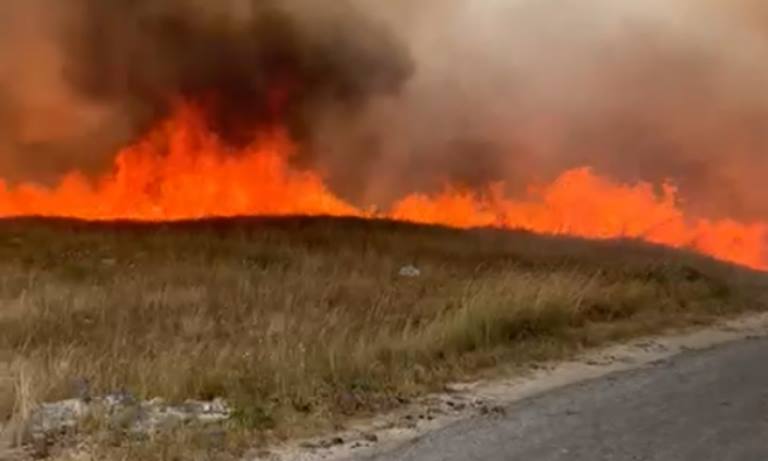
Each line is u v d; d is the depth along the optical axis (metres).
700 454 6.16
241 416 7.11
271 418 7.16
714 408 7.70
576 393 8.45
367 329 11.30
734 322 13.59
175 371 8.49
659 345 11.39
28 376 7.96
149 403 7.68
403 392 8.38
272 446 6.51
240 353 9.65
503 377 9.29
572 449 6.34
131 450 6.21
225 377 8.49
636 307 14.24
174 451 6.23
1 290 15.92
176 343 11.09
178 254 21.78
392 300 15.62
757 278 20.31
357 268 20.30
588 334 11.81
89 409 7.13
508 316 11.52
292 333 11.22
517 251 24.50
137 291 15.84
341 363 9.02
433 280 18.92
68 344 10.84
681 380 9.08
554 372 9.61
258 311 13.94
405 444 6.59
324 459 6.20
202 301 15.07
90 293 15.42
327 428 7.03
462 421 7.33
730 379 9.12
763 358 10.45
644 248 26.11
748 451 6.24
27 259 20.42
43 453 6.23
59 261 20.27
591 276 18.14
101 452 6.18
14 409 7.08
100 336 11.93
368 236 25.89
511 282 15.21
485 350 10.55
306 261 20.84
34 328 12.25
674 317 13.67
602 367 9.91
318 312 13.80
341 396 7.95
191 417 7.15
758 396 8.25
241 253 22.14
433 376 9.12
